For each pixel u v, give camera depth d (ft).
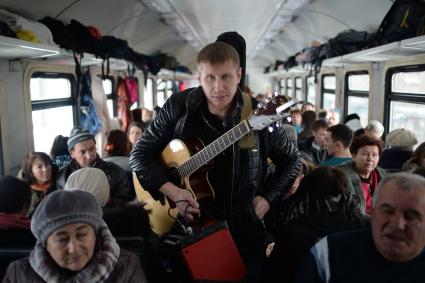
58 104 17.61
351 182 9.31
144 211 6.88
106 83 24.84
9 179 6.85
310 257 4.80
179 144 6.07
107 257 5.08
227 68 5.10
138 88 33.14
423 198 3.96
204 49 5.24
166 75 44.16
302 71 35.91
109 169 11.16
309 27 24.88
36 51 12.15
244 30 28.35
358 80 21.90
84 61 17.58
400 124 17.19
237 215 5.94
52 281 4.91
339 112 22.44
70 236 4.86
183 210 5.63
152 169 6.10
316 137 15.80
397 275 4.19
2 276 6.16
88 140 10.99
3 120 13.19
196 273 5.34
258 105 5.79
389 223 4.06
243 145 5.63
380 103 18.66
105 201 7.08
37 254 5.04
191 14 22.02
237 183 5.82
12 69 13.74
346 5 18.24
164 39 31.96
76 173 7.19
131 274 5.38
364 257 4.39
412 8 13.93
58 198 4.94
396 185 4.07
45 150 16.51
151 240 6.94
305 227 6.25
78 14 16.89
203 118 5.87
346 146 11.59
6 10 12.56
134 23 22.65
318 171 6.73
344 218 6.31
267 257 6.79
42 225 4.85
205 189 6.04
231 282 5.39
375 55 15.75
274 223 7.26
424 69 14.92
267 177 6.48
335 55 20.31
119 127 23.71
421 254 4.17
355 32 19.35
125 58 22.63
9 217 6.39
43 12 14.61
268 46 41.29
